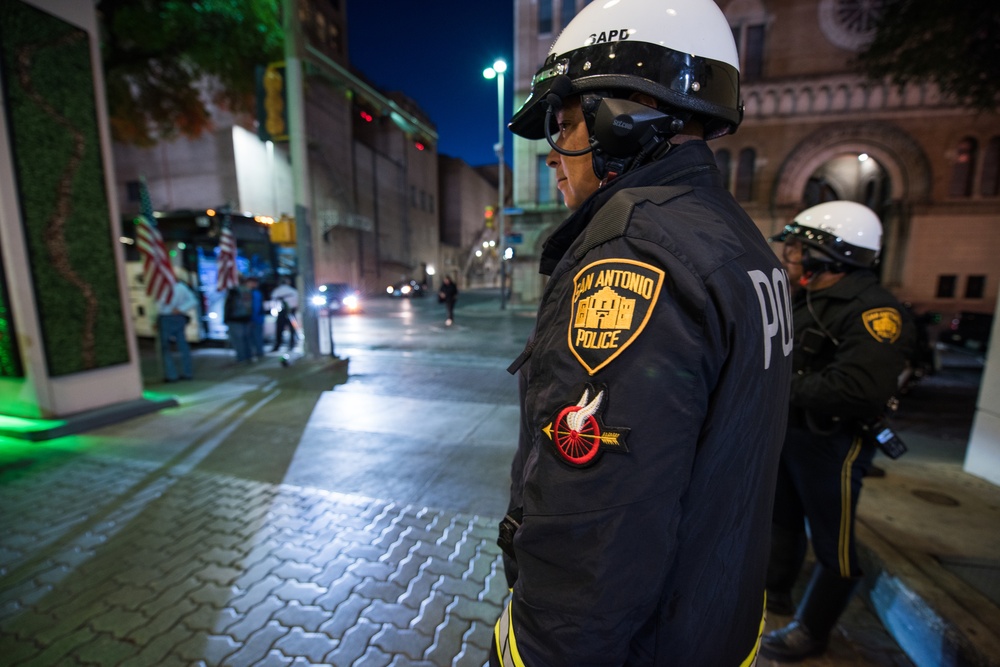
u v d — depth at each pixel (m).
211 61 9.76
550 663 0.61
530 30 20.53
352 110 32.12
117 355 4.88
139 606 2.08
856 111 18.19
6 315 4.20
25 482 3.30
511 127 1.00
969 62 6.55
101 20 8.67
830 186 22.56
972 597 1.85
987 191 17.77
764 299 0.70
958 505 2.68
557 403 0.64
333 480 3.35
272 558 2.43
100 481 3.32
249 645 1.88
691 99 0.78
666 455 0.57
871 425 1.64
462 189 53.91
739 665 0.79
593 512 0.58
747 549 0.76
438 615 2.04
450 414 4.94
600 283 0.64
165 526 2.73
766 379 0.70
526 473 0.71
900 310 1.63
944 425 5.06
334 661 1.81
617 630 0.59
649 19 0.78
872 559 2.18
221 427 4.50
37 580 2.25
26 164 4.13
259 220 10.44
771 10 18.36
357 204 32.94
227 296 7.73
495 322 15.14
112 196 4.80
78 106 4.46
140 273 9.82
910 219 18.42
